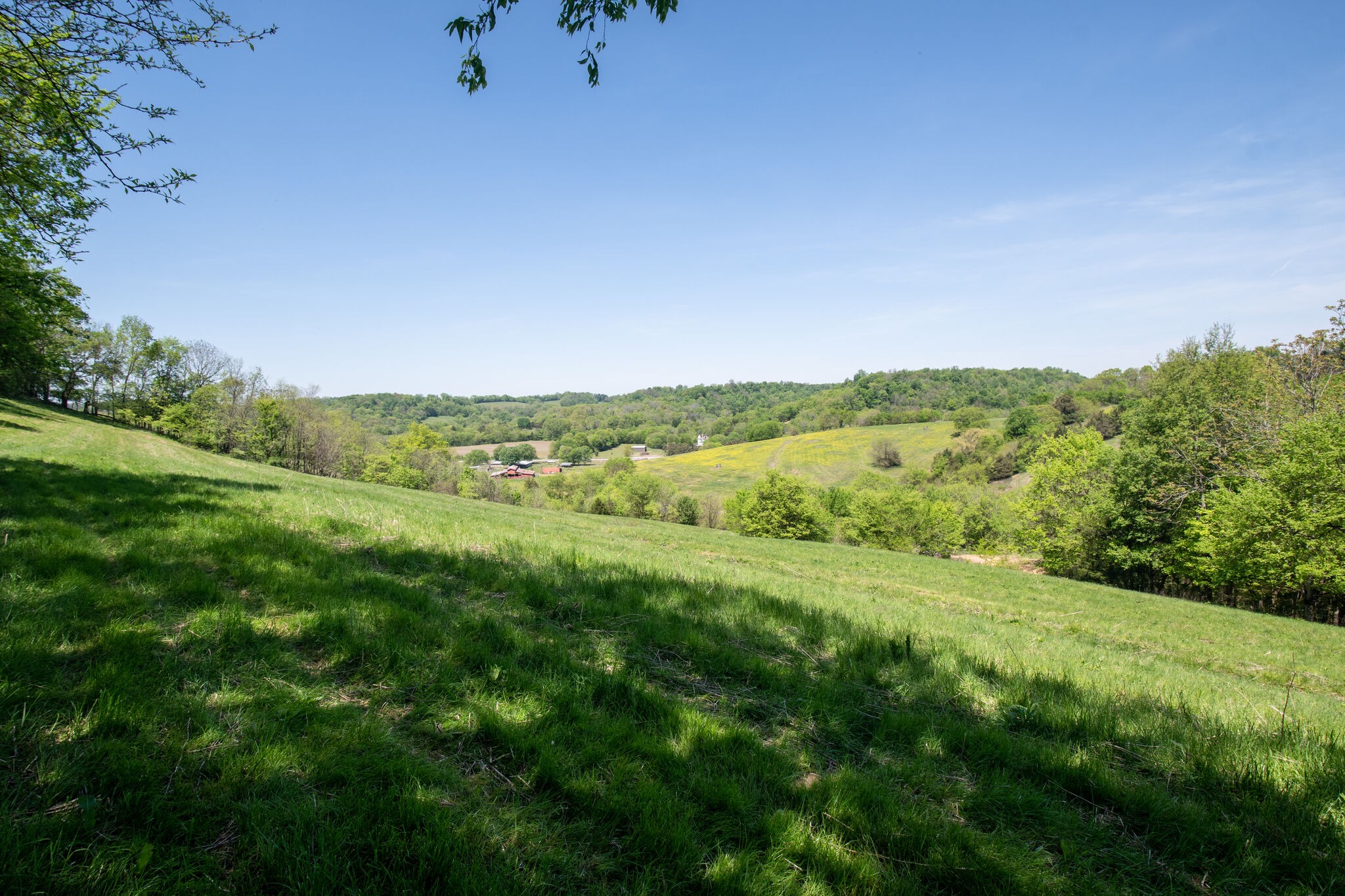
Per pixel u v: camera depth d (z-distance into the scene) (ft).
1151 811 11.43
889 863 9.43
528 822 9.29
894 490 217.36
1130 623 59.26
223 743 9.70
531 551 27.71
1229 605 116.67
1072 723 14.97
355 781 9.35
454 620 16.67
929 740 13.47
